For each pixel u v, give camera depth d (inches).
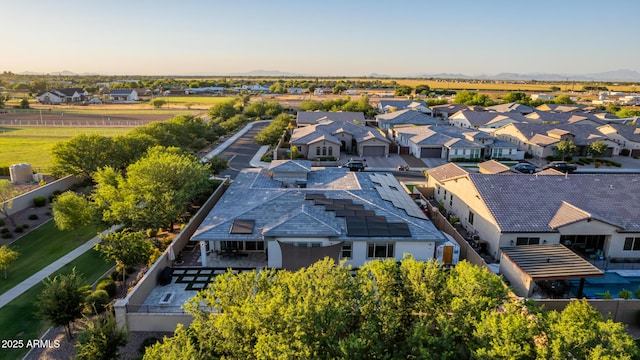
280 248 1218.0
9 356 868.0
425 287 724.7
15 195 1839.3
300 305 631.2
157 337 936.3
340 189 1531.7
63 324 904.9
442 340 647.1
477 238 1412.4
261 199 1441.9
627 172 2583.7
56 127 3981.3
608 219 1306.6
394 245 1250.6
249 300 690.2
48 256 1338.6
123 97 7564.0
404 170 2551.7
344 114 4003.4
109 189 1428.4
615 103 6550.2
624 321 991.6
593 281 1199.6
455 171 1776.6
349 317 695.7
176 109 5880.9
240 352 642.8
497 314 660.1
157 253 1240.8
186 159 1691.7
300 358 569.3
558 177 1482.5
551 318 677.3
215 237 1230.3
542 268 1098.1
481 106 5649.6
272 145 3216.0
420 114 3983.8
